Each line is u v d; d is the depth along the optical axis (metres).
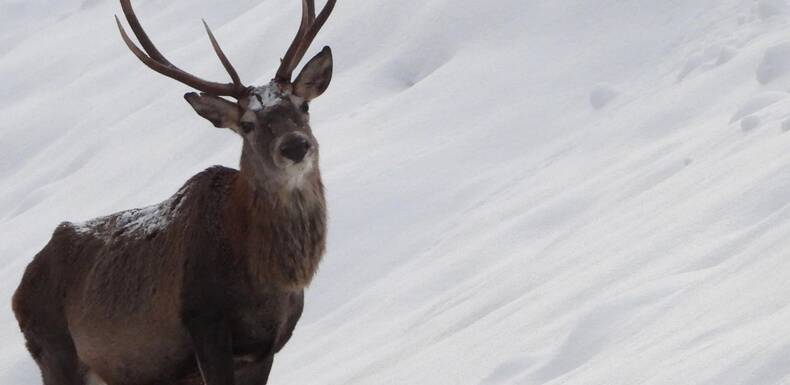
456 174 34.69
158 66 16.72
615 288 17.02
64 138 66.94
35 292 17.83
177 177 51.56
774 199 16.45
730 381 10.06
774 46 27.09
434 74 43.28
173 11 83.06
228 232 15.81
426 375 18.88
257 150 15.57
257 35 62.28
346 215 34.22
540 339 16.84
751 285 12.35
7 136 71.75
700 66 31.70
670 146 26.61
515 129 36.16
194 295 15.88
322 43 54.22
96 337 17.05
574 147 32.53
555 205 27.22
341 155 39.06
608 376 12.13
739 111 23.98
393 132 39.50
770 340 10.27
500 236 27.47
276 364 27.98
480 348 18.44
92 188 55.16
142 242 16.73
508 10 45.09
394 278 30.00
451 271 27.42
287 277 15.67
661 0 39.00
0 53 100.31
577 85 37.31
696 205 18.84
